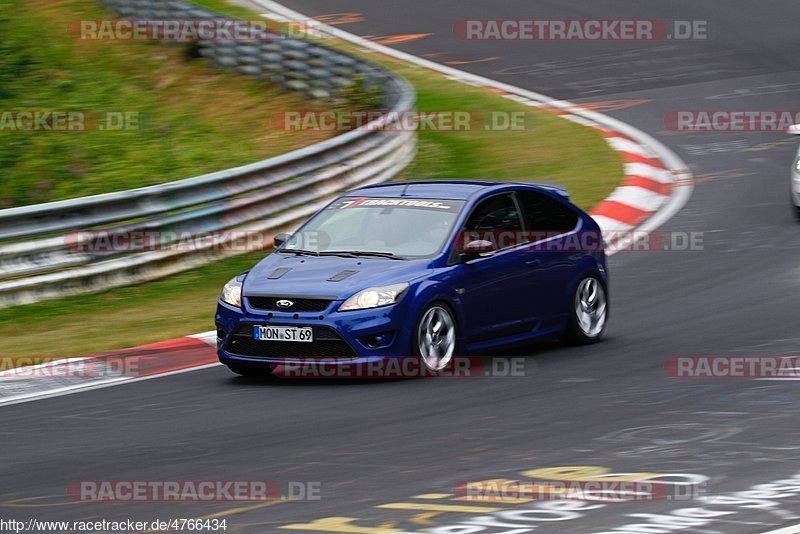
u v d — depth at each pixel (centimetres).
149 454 2586
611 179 6475
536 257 3597
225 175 5188
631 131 7762
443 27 10688
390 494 2183
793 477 2198
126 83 8619
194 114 8044
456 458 2427
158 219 5006
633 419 2712
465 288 3369
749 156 7000
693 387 3019
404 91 7019
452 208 3506
